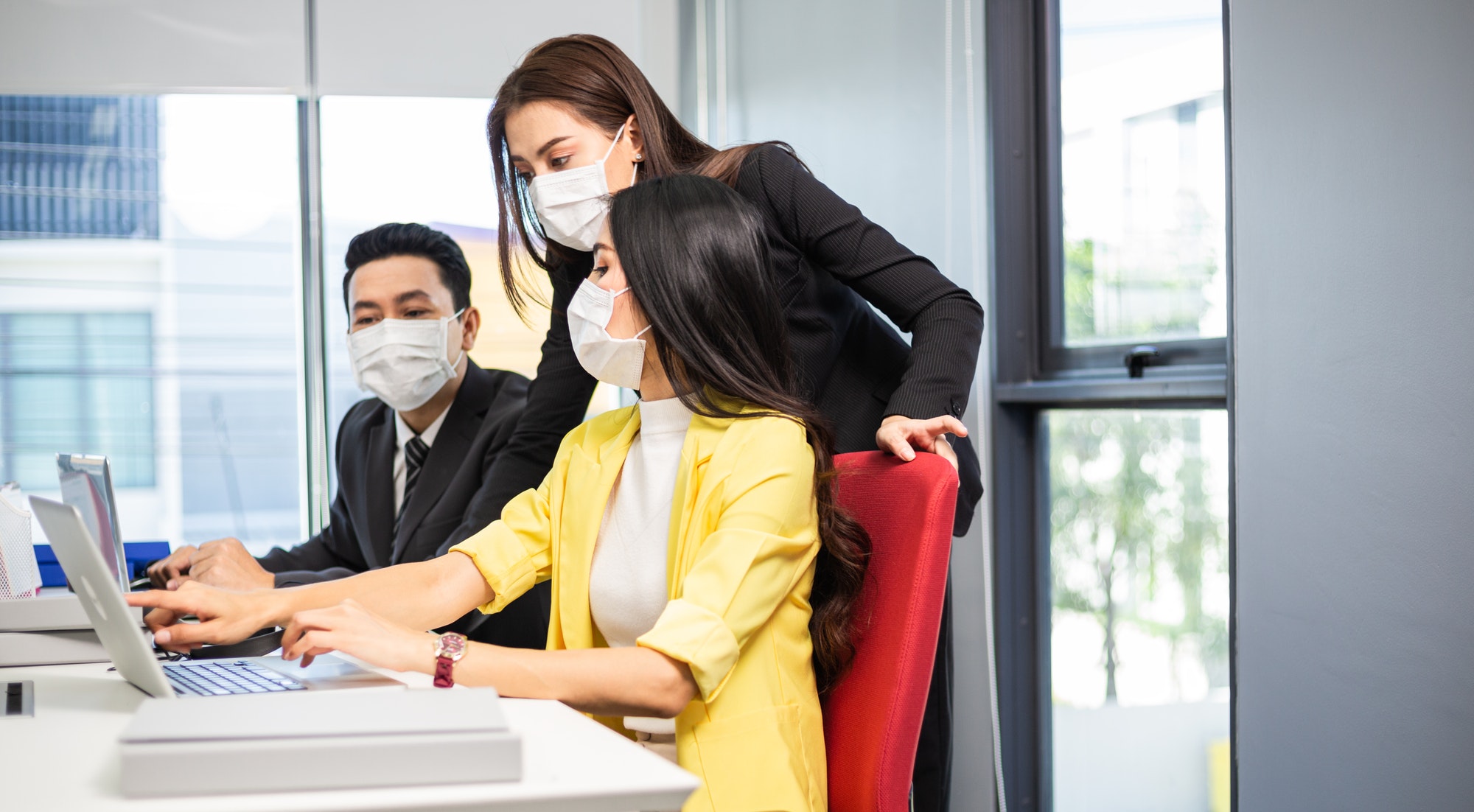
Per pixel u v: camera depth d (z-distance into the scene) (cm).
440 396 254
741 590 103
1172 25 187
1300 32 132
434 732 73
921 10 238
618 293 118
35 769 77
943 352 139
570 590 125
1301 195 132
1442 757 112
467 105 308
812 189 150
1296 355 133
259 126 319
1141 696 198
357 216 308
